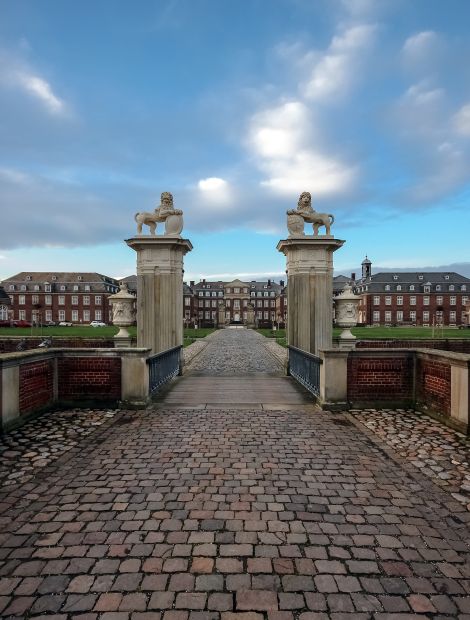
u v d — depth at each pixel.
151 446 5.30
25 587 2.57
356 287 84.12
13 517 3.45
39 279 81.00
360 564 2.83
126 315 11.55
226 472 4.43
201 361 16.08
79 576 2.68
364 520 3.43
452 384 6.22
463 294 76.75
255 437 5.71
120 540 3.10
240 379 10.99
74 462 4.71
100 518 3.43
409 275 79.75
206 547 3.02
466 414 5.85
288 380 10.81
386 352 7.45
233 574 2.71
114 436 5.74
